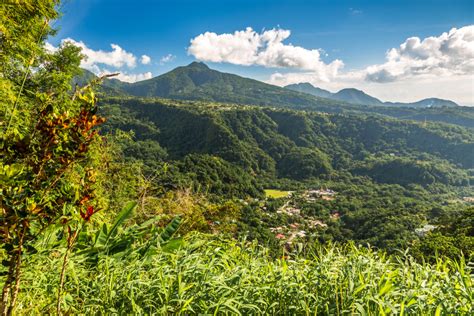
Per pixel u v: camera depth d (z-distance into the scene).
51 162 1.24
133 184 6.60
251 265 2.38
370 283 1.95
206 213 6.97
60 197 1.25
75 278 2.01
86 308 1.93
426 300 1.83
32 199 1.21
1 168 1.07
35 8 6.10
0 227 1.09
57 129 1.23
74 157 1.27
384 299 1.82
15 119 3.53
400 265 2.37
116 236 2.99
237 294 1.91
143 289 2.03
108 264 2.31
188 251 2.64
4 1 5.92
